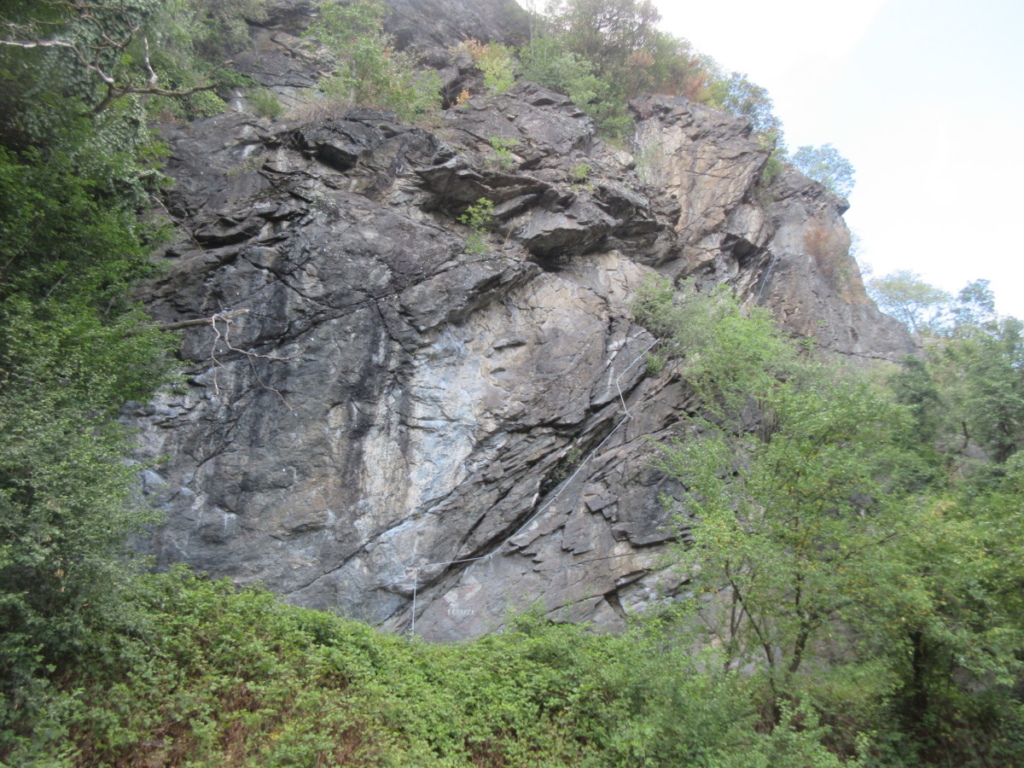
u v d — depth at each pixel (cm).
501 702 873
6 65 1073
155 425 1218
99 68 1114
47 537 629
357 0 2077
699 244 2030
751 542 916
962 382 1547
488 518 1323
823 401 1041
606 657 975
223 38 1955
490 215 1611
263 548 1187
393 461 1296
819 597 914
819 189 2469
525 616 1102
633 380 1529
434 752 775
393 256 1407
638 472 1419
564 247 1673
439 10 2277
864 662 957
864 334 2162
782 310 2108
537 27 2436
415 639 1041
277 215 1419
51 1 1065
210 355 1283
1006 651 884
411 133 1594
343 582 1205
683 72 2458
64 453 711
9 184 969
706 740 759
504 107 1855
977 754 930
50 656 680
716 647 928
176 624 793
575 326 1526
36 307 923
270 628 851
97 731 641
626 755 778
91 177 1145
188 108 1664
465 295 1409
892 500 997
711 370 1491
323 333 1329
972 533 934
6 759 567
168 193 1429
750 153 2139
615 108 2200
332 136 1537
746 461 1355
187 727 695
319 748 690
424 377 1362
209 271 1350
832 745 934
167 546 1149
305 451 1252
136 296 1288
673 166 2114
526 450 1388
